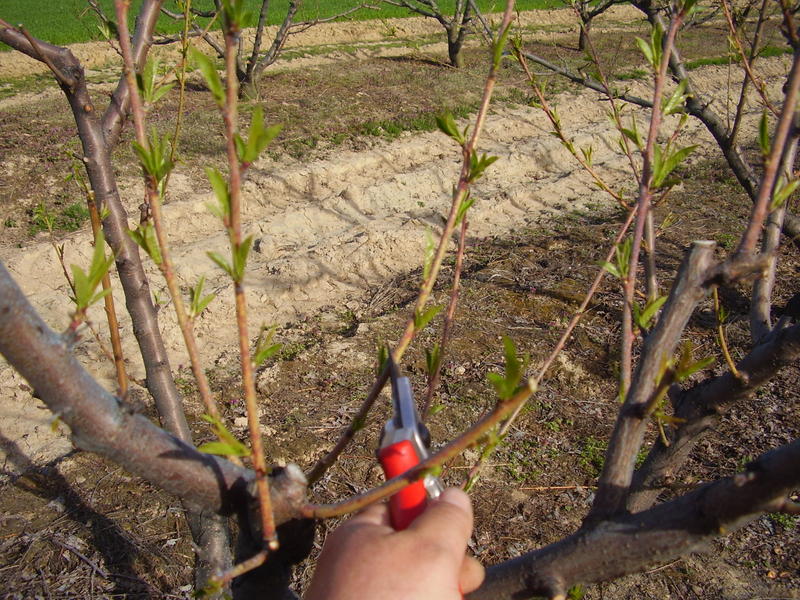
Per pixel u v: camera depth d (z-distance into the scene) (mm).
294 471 1017
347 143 10625
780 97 14781
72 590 3713
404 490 1035
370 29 18953
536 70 14430
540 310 6355
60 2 22469
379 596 921
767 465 881
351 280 7574
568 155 11195
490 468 4570
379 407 5129
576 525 4176
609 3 4113
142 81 1238
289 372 5578
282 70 14695
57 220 7941
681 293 1148
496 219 9086
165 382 1967
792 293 6449
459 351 5703
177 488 966
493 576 1049
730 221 8492
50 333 818
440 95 13062
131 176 8750
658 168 1347
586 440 4824
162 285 7051
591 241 8016
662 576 3865
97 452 904
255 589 1054
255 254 7914
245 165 752
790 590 3756
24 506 4289
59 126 10188
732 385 1613
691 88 3480
